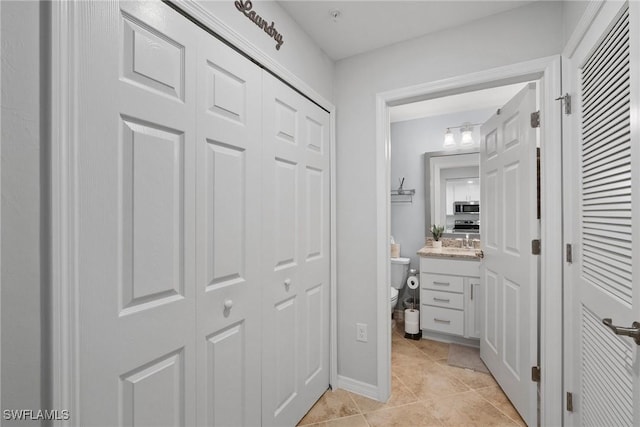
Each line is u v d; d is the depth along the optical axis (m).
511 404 1.83
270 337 1.44
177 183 0.99
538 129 1.75
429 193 3.38
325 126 1.96
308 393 1.77
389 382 1.91
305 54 1.75
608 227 1.04
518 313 1.73
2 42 0.63
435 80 1.75
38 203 0.68
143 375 0.89
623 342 0.94
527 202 1.62
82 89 0.73
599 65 1.10
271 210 1.45
